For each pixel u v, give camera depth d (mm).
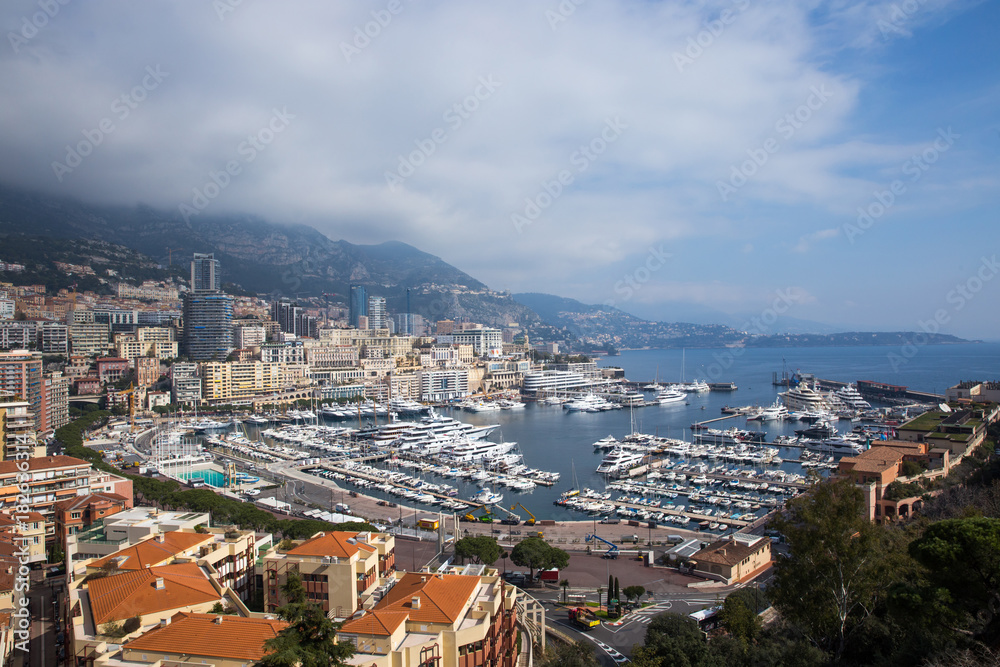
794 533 105688
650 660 102375
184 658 80562
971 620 83562
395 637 86312
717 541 181500
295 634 73812
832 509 103375
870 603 104562
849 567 101750
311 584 111750
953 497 182875
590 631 128000
